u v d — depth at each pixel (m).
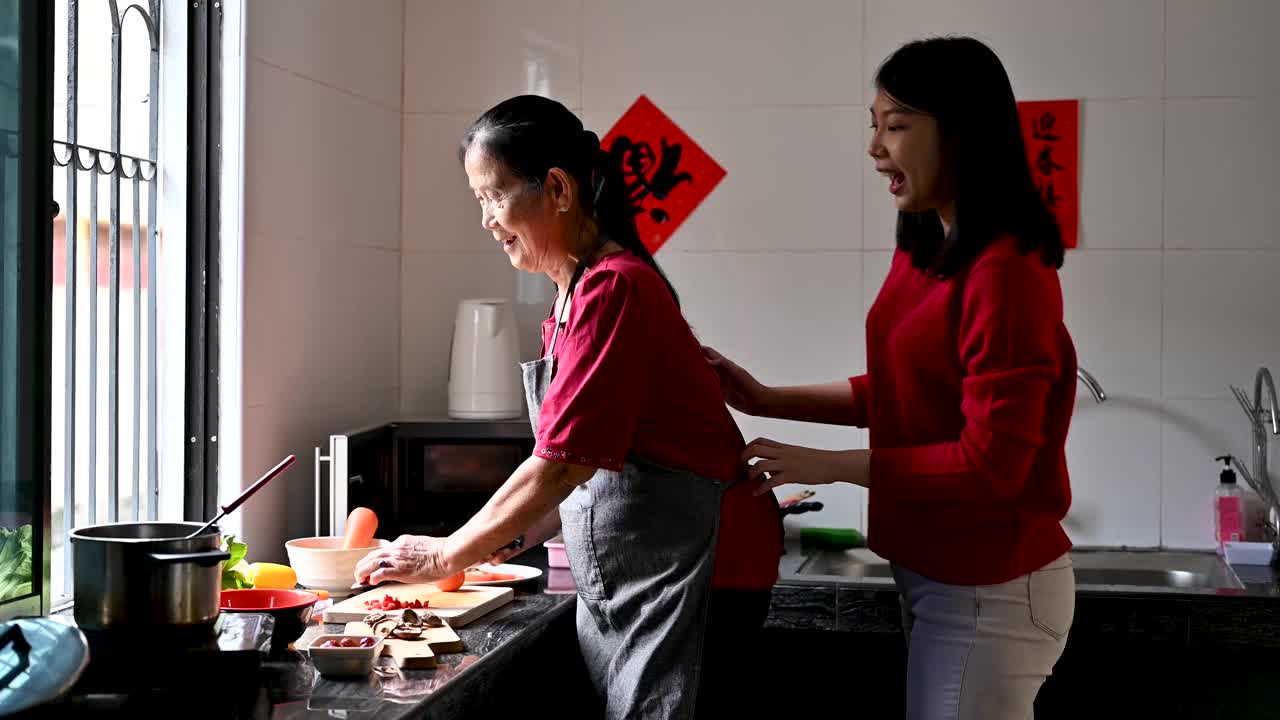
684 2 2.84
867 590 2.24
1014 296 1.49
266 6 2.31
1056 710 2.22
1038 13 2.74
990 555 1.57
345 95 2.63
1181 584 2.60
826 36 2.80
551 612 1.78
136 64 2.16
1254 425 2.64
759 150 2.82
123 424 2.12
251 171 2.27
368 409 2.75
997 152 1.53
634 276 1.57
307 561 1.92
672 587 1.60
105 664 1.32
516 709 1.64
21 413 1.47
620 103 2.86
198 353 2.25
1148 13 2.71
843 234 2.80
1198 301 2.71
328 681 1.40
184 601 1.32
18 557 1.46
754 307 2.83
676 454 1.61
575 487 1.58
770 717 2.29
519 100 1.66
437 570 1.61
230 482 2.25
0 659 1.15
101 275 2.04
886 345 1.72
